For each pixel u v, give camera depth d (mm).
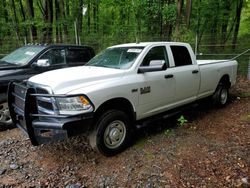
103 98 3959
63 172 3830
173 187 3344
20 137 5148
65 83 3893
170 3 15172
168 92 5055
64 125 3596
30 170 3918
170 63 5203
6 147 4688
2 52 14648
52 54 6641
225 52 13320
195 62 5816
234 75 7195
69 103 3691
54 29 16703
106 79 4203
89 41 15039
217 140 4625
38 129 3854
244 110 6418
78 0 17453
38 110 4016
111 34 16078
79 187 3453
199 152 4184
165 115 5168
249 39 14602
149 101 4715
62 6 17125
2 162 4160
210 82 6219
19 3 19281
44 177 3725
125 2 15836
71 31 16234
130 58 4781
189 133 5016
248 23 18156
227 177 3471
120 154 4270
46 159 4219
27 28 16922
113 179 3602
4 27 16766
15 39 16188
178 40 12953
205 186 3320
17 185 3553
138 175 3650
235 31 17281
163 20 14664
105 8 18625
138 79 4496
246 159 3891
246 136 4727
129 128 4426
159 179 3527
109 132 4160
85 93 3770
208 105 6859
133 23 16188
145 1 14641
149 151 4309
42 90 3967
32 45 7055
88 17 19094
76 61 7109
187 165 3811
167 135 4941
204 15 15961
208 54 12695
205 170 3662
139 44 5105
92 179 3629
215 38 14547
